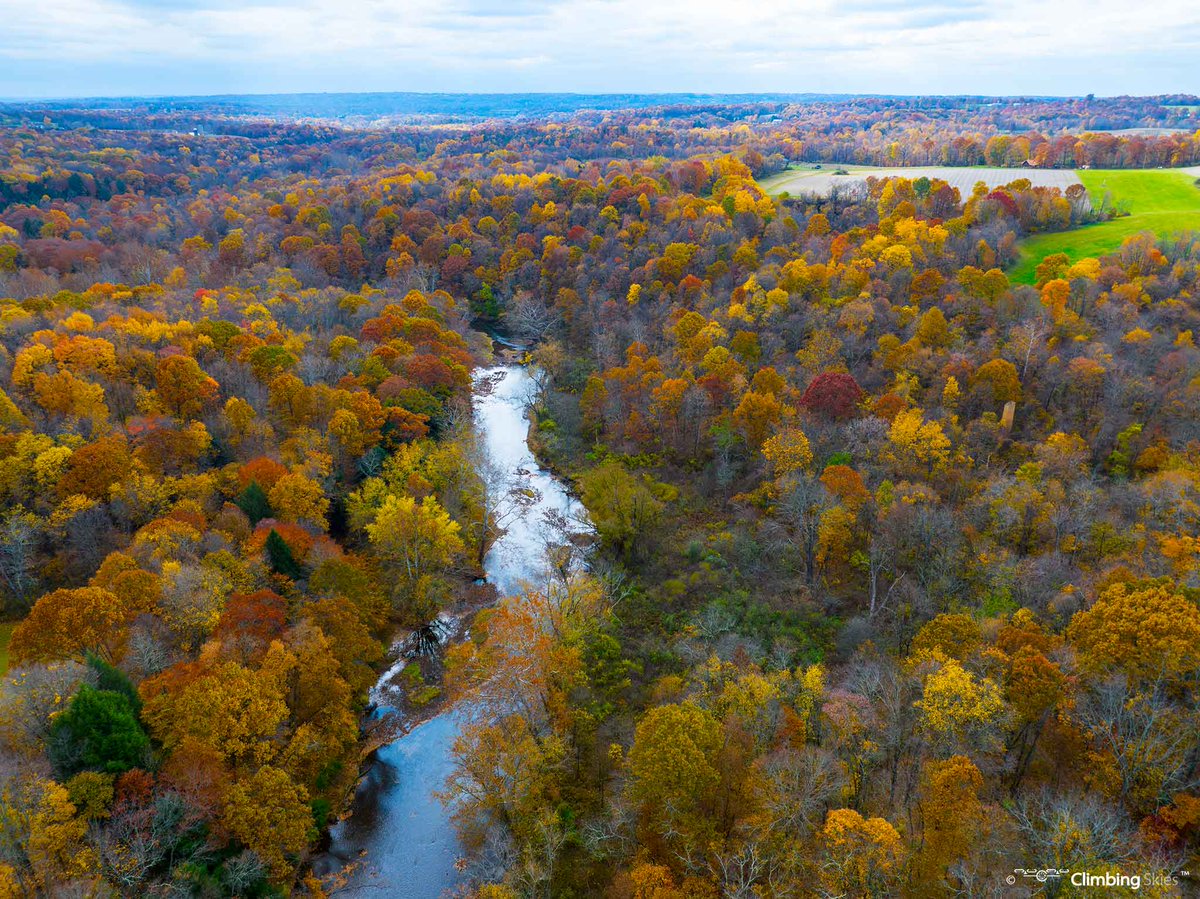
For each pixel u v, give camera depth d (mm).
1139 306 114812
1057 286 114188
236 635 63188
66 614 59938
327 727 62625
